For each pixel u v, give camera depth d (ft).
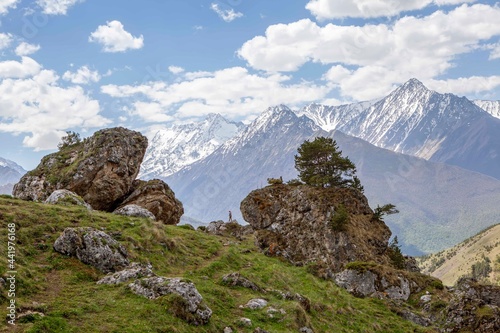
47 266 102.17
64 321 76.23
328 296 154.10
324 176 248.73
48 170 241.14
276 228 234.17
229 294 116.06
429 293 188.65
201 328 89.61
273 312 108.58
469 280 195.42
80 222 135.23
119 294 92.38
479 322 158.10
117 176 239.71
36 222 125.29
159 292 93.04
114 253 112.57
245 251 189.88
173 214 253.44
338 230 216.95
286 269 177.58
